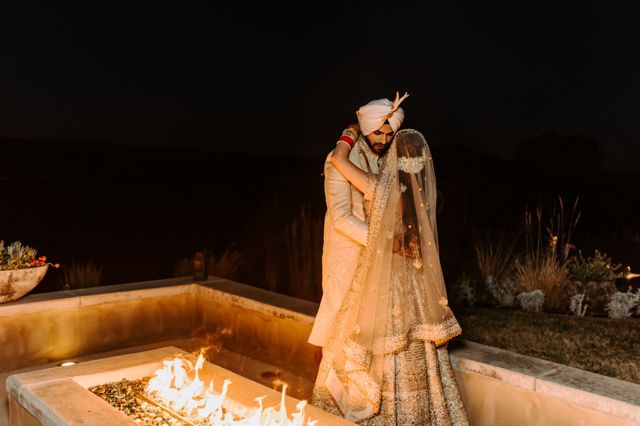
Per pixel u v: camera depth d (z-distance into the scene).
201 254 5.14
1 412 3.53
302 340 4.09
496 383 2.97
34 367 4.22
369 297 2.75
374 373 2.71
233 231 12.45
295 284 6.84
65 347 4.37
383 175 2.81
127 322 4.66
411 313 2.79
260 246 9.86
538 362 3.04
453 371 3.00
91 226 13.20
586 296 5.48
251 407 2.57
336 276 3.01
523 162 15.36
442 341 2.80
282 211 12.71
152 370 3.11
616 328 4.54
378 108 2.83
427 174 2.86
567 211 12.36
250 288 4.86
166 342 4.85
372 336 2.73
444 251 8.26
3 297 4.12
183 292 4.95
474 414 3.07
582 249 9.35
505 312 5.14
